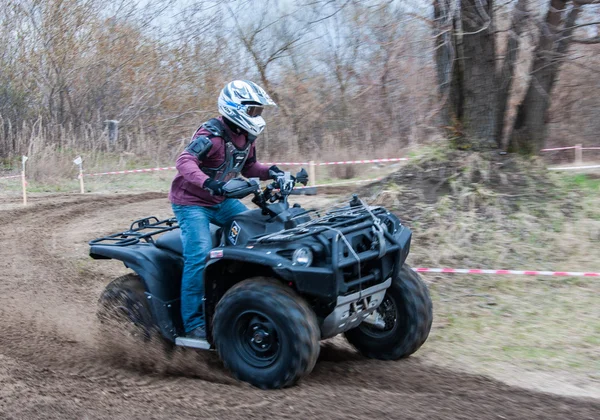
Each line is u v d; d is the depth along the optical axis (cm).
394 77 1278
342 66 1627
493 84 946
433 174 952
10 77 2142
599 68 1091
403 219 888
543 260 781
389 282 491
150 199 1477
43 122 2133
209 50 2056
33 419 396
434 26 882
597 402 438
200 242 493
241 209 523
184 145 2047
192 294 498
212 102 2133
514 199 892
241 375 458
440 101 955
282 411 410
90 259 934
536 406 427
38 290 785
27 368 493
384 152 1645
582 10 901
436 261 799
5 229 1159
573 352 558
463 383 478
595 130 1714
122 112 2192
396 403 425
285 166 1753
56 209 1348
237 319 459
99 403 424
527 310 663
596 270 744
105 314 542
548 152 1653
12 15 2152
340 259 434
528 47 908
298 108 1942
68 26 2153
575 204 892
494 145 963
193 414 405
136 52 2192
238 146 506
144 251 521
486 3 873
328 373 500
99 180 1781
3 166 1934
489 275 755
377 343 532
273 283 454
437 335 605
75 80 2195
